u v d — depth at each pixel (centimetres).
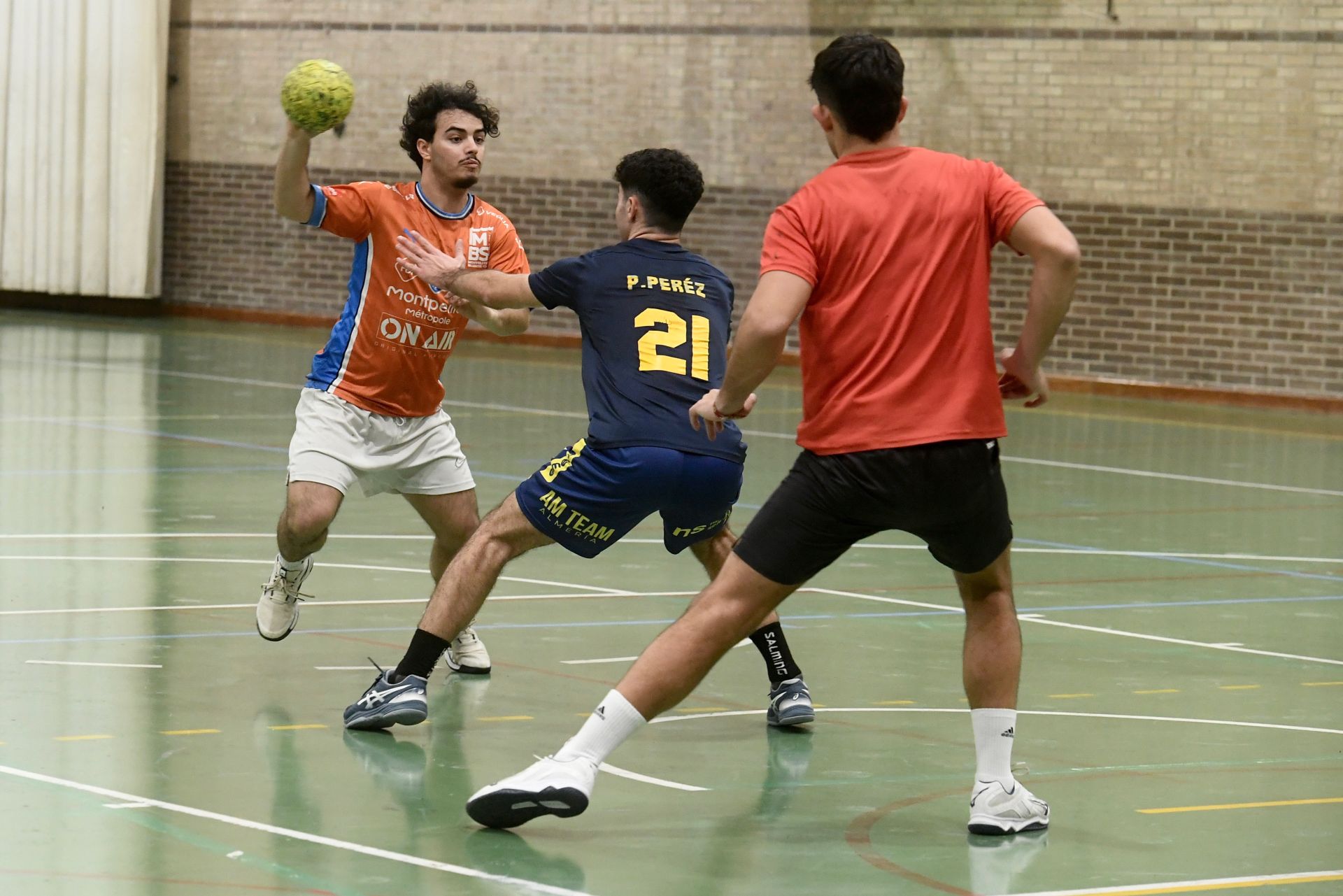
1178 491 2186
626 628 1292
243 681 1084
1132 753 963
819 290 770
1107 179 3475
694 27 3906
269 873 711
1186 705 1084
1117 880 730
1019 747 973
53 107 4581
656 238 981
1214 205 3375
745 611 782
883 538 1792
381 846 756
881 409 759
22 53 4597
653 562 1587
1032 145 3544
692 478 958
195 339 4028
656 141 3984
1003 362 777
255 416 2644
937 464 759
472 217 1110
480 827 794
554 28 4081
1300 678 1171
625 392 956
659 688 778
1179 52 3381
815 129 3794
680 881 720
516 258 1130
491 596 1411
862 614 1374
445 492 1131
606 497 954
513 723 1008
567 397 3091
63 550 1529
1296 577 1593
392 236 1077
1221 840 794
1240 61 3325
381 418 1102
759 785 884
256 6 4503
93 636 1195
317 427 1089
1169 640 1298
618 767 918
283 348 3894
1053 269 753
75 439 2309
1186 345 3425
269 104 4509
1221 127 3353
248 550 1562
